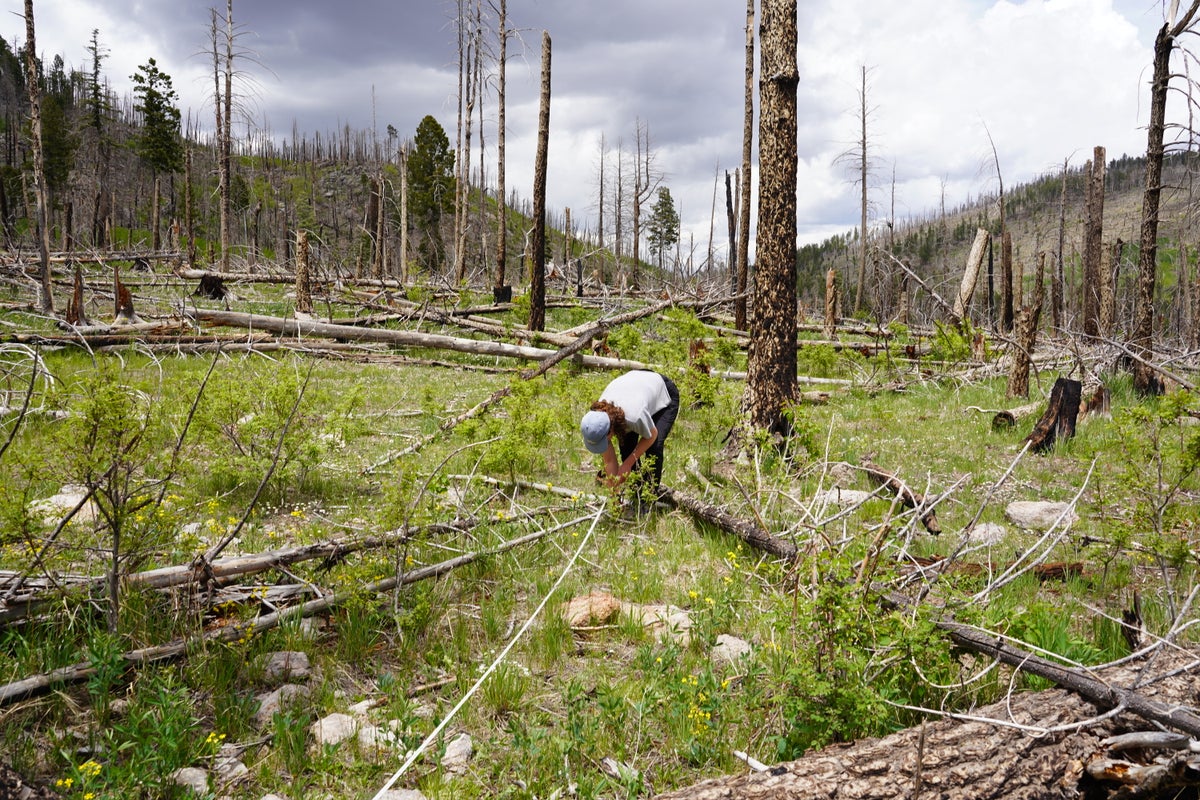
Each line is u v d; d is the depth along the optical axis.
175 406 7.14
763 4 8.77
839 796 2.66
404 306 21.12
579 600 4.68
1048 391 12.95
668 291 22.03
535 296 18.33
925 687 3.49
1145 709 3.03
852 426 10.88
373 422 9.84
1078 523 6.56
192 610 4.00
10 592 3.73
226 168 33.81
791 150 8.69
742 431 8.34
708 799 2.63
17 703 3.23
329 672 3.77
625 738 3.34
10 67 102.25
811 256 158.62
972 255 18.02
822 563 3.58
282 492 6.78
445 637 4.27
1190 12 12.32
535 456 7.96
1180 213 12.90
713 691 3.49
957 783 2.74
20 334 12.77
